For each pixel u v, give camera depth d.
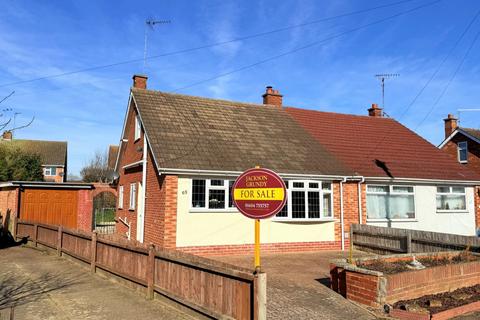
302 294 9.09
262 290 6.02
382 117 26.27
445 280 9.25
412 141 24.12
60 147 59.75
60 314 7.52
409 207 19.92
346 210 17.89
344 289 8.93
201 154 15.75
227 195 15.45
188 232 14.65
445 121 33.50
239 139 17.94
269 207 6.53
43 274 11.22
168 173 14.45
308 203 17.02
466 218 21.53
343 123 23.78
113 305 8.12
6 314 7.48
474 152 31.16
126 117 20.88
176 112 18.38
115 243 10.29
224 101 21.19
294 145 19.16
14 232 19.00
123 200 21.80
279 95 23.61
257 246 6.52
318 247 16.95
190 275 7.55
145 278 8.91
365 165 19.62
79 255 12.65
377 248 15.99
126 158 21.67
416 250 14.15
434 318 7.36
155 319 7.27
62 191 20.67
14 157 33.84
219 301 6.81
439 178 20.61
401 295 8.27
